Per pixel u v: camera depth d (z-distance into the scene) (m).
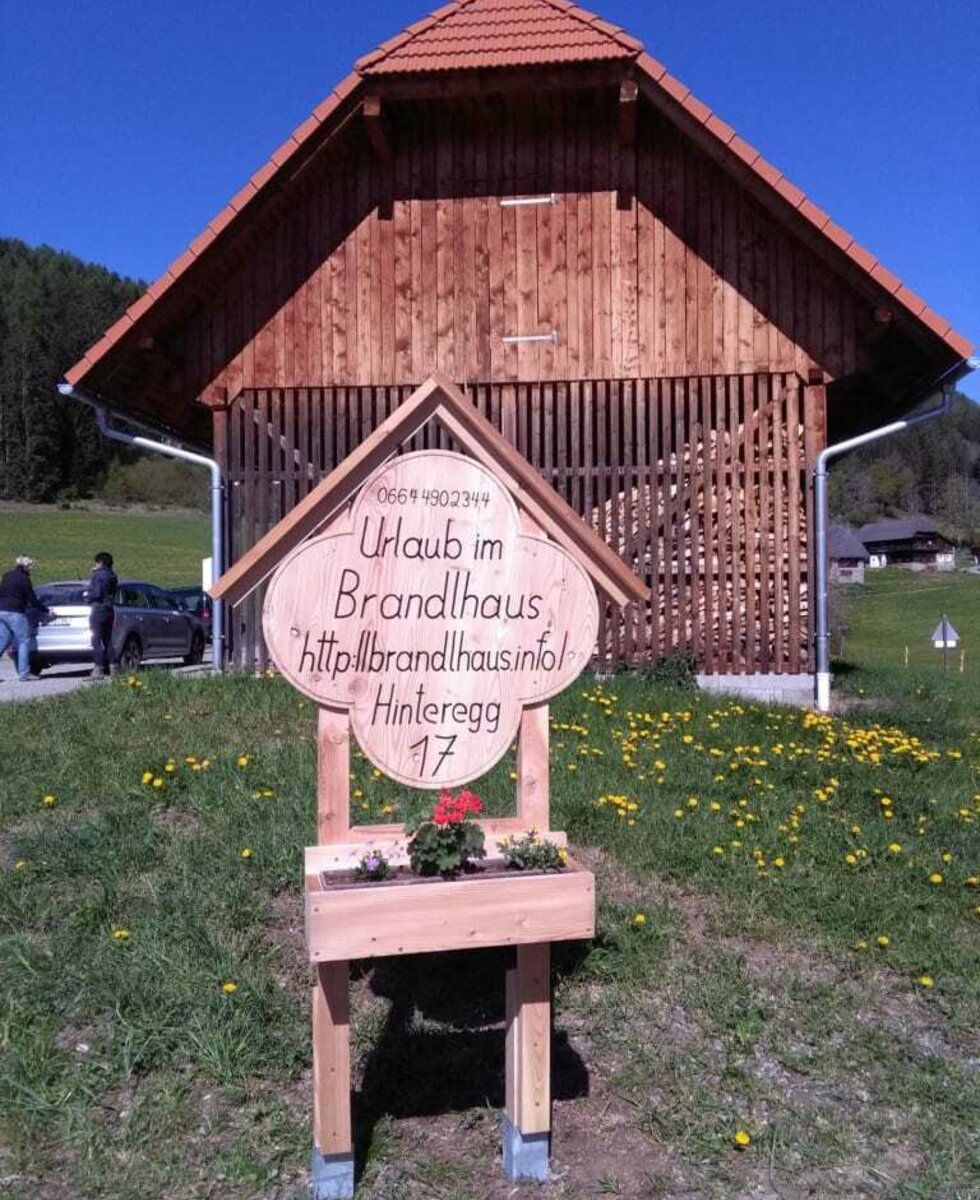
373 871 3.84
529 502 4.05
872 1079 4.67
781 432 12.48
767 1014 5.03
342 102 11.84
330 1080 3.86
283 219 12.77
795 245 12.38
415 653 3.96
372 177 12.77
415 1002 5.13
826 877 6.39
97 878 5.88
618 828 6.80
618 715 9.95
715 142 11.68
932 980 5.36
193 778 7.39
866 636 54.00
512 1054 4.08
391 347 12.73
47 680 17.64
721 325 12.46
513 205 12.67
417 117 12.65
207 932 5.28
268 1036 4.64
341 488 3.90
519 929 3.82
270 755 8.01
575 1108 4.42
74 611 18.55
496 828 4.12
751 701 11.48
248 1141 4.13
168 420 14.32
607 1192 3.97
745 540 12.52
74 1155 4.04
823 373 12.33
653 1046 4.78
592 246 12.60
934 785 8.66
